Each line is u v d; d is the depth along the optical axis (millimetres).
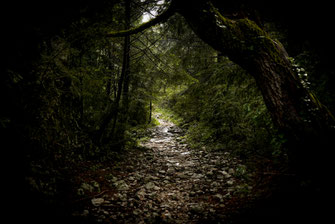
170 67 5770
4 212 1998
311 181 2611
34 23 2557
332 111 3270
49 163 3250
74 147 4469
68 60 4309
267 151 4609
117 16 4629
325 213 2242
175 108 13188
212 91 8578
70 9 2709
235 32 3141
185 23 5910
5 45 2424
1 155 2295
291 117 2867
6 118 2234
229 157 5336
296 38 4234
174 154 6496
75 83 4797
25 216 2127
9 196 2145
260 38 3100
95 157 4953
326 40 3490
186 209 3207
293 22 3881
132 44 5625
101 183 3863
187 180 4426
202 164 5305
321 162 2619
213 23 3150
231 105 6805
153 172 4945
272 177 3564
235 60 3361
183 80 5828
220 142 6430
